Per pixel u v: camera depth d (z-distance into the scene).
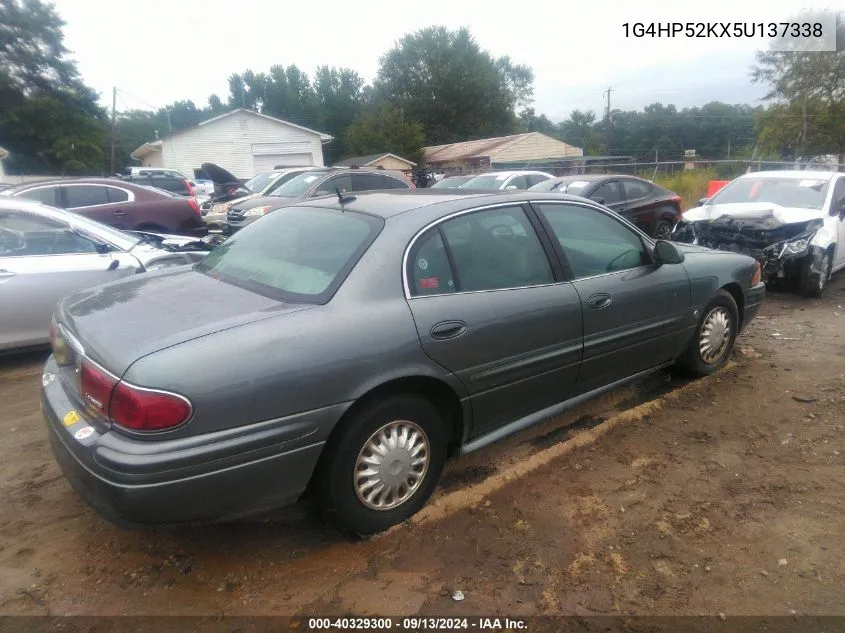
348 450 2.74
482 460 3.72
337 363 2.61
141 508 2.30
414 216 3.11
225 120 34.28
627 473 3.54
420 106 60.91
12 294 5.27
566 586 2.63
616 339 3.84
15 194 9.52
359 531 2.90
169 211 10.73
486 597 2.58
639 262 4.11
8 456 3.80
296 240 3.28
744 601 2.53
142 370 2.30
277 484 2.56
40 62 45.12
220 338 2.46
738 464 3.61
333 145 68.88
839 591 2.57
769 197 8.57
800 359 5.34
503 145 40.06
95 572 2.75
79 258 5.63
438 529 3.03
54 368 3.17
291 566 2.78
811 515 3.08
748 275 4.96
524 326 3.29
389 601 2.56
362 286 2.80
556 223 3.68
